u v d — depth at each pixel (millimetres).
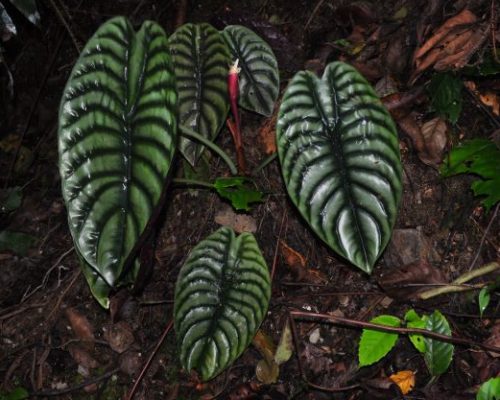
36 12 1062
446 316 1118
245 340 1041
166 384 1124
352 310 1141
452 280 1139
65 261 1237
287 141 965
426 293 1110
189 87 1157
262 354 1112
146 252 1004
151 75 854
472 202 1168
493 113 1213
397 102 1195
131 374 1134
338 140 971
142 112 848
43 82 1423
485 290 1042
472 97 1221
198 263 1060
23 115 1447
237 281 1054
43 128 1427
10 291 1229
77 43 1343
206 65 1158
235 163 1236
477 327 1110
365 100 974
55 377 1145
